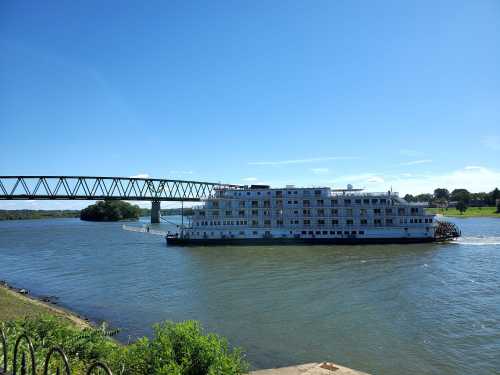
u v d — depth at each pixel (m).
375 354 31.53
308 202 109.31
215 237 108.50
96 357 19.02
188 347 15.46
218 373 14.79
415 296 48.56
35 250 104.38
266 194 110.44
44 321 21.47
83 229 194.38
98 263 80.62
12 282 64.44
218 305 46.38
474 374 27.91
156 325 17.06
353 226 107.25
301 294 50.44
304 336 35.72
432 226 105.62
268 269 68.81
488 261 74.81
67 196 152.88
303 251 92.81
